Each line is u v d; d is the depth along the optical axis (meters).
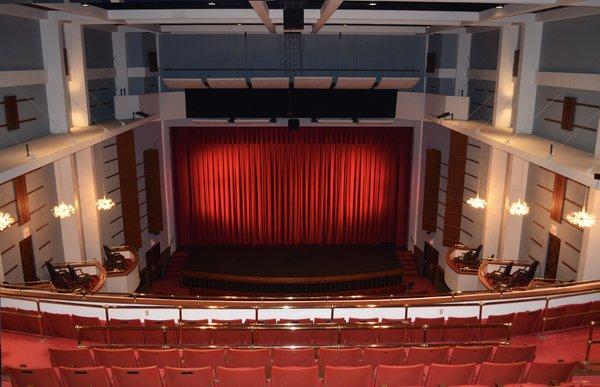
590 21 10.54
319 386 6.01
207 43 18.12
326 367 5.66
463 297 8.64
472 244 16.11
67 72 12.70
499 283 12.44
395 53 18.31
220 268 17.64
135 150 16.67
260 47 18.20
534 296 8.62
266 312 8.89
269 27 12.48
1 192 10.75
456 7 11.55
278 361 6.48
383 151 19.39
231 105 17.69
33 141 11.20
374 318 8.27
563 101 11.51
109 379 5.77
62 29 12.21
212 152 19.20
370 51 18.30
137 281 14.30
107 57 15.61
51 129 12.30
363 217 19.97
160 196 18.02
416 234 19.61
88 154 13.53
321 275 17.03
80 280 12.15
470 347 6.52
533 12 11.91
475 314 9.09
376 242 20.14
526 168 13.88
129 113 15.24
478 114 16.19
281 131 19.17
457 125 14.19
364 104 17.81
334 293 17.14
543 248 13.25
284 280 16.78
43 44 11.94
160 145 18.58
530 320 7.73
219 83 16.69
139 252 17.11
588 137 10.60
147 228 17.77
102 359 6.31
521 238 14.30
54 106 12.23
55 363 6.37
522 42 12.54
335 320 8.05
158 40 18.05
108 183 15.16
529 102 12.71
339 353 6.39
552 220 12.84
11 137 10.70
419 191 19.30
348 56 18.33
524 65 12.59
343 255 18.95
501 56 13.41
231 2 11.34
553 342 7.50
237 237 20.00
